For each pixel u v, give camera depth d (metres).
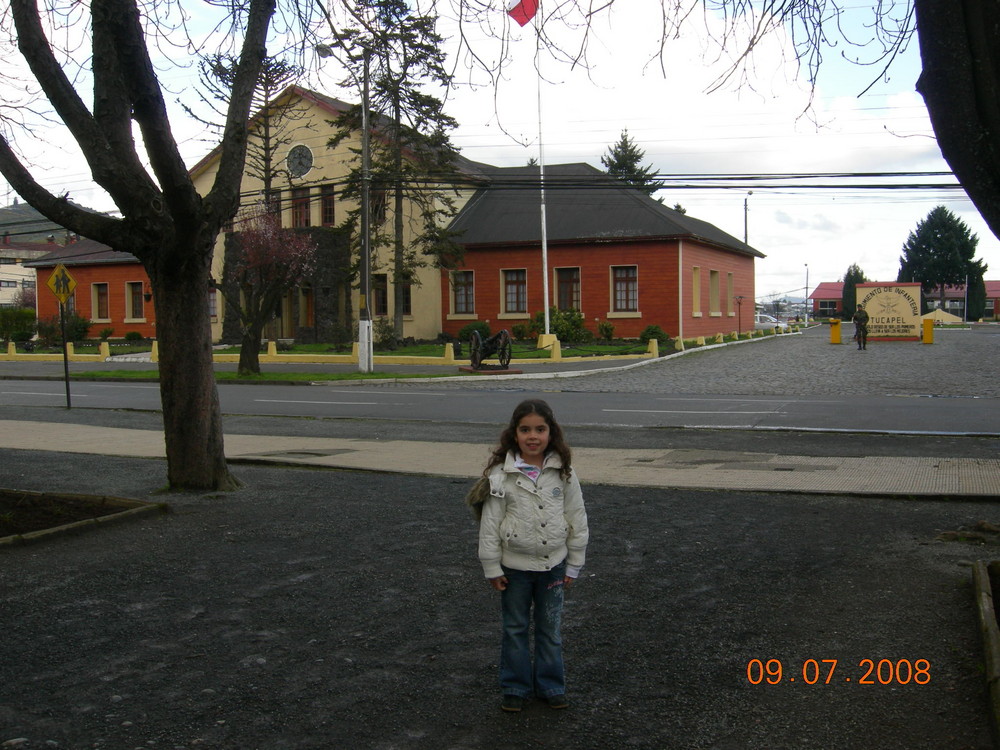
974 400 19.11
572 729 3.96
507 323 42.56
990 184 4.49
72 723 4.02
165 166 7.91
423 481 10.08
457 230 43.62
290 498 9.08
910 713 4.04
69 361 39.41
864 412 16.84
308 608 5.62
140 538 7.43
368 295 28.84
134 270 50.59
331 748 3.79
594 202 43.34
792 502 8.63
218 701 4.26
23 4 8.00
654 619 5.35
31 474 10.62
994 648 4.23
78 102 8.30
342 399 21.34
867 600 5.58
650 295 40.28
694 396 21.06
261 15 9.05
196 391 9.34
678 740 3.85
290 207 39.53
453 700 4.27
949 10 4.47
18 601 5.77
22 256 79.25
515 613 4.12
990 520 7.72
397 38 9.34
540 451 4.09
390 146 36.53
